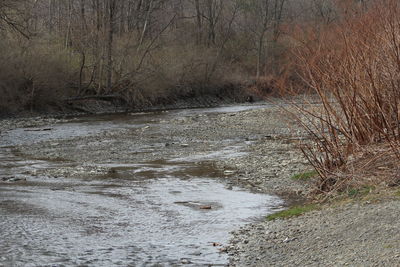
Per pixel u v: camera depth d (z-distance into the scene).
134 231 10.74
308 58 13.77
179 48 52.84
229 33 62.00
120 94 44.50
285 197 13.60
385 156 12.41
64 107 40.47
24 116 37.06
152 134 27.27
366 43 12.99
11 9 38.81
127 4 53.59
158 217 11.81
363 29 13.13
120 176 16.52
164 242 10.05
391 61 12.56
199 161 19.17
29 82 38.16
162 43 51.75
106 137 26.27
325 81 13.23
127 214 12.04
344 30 13.58
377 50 12.84
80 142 24.59
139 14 51.31
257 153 20.48
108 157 20.39
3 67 36.31
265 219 11.55
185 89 50.12
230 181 15.70
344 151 13.02
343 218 10.26
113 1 44.00
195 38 58.91
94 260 9.02
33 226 10.91
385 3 13.23
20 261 8.88
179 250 9.59
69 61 43.22
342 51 13.26
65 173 16.91
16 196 13.63
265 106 46.56
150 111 42.34
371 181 12.18
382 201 10.82
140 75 45.69
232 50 61.00
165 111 41.94
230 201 13.31
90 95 42.94
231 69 57.69
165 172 17.17
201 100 50.97
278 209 12.45
